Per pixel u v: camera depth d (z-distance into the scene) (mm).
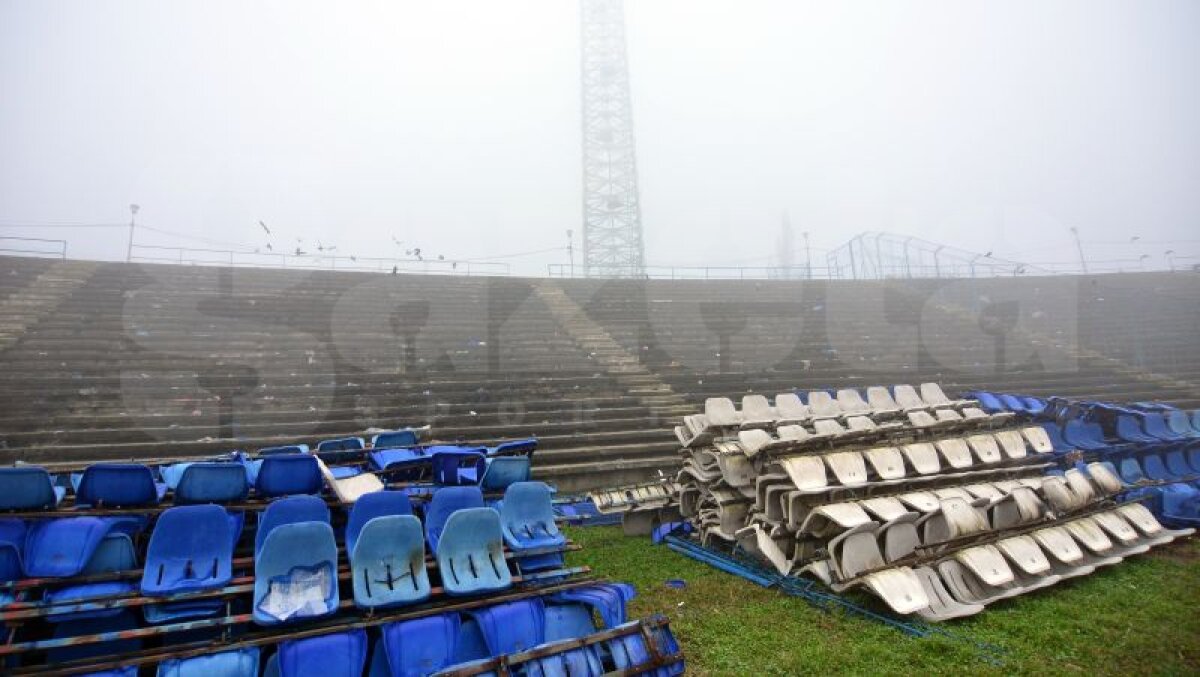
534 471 11961
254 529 5621
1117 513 8406
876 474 8047
